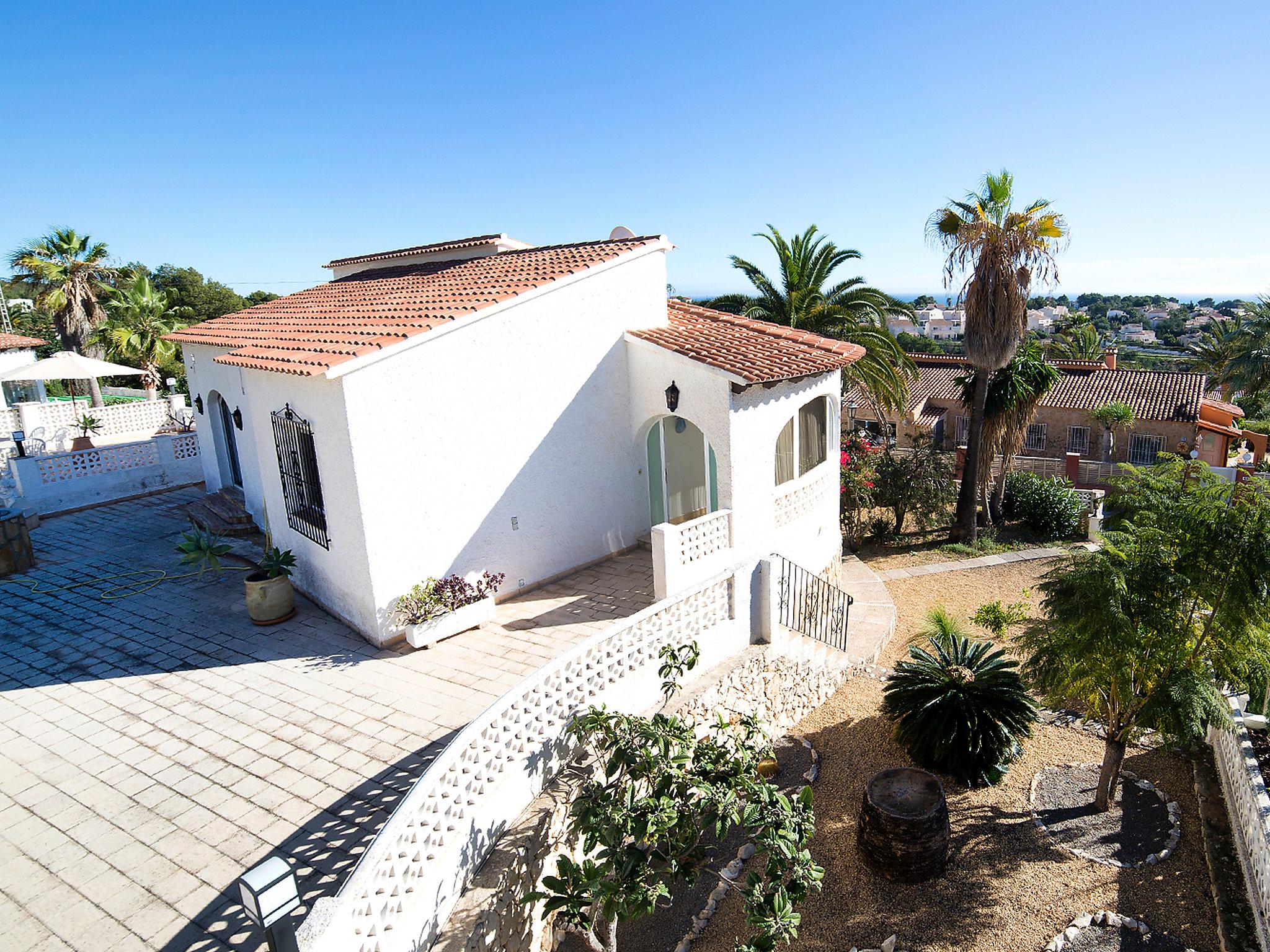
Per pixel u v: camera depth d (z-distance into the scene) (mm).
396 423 9891
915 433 37125
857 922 7953
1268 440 33469
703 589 9766
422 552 10391
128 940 5516
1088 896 7922
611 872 6617
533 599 11602
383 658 9820
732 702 10055
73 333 33156
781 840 6359
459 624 10320
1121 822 9023
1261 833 7188
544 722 7473
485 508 11094
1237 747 8672
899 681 10758
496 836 6730
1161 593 8070
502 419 11164
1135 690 8750
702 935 7887
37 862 6355
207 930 5590
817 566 14727
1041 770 10234
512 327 11125
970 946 7469
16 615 11609
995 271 19578
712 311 16250
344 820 6746
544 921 7035
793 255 24312
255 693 9023
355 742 7941
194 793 7199
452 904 6016
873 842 8422
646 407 12734
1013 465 30562
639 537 13758
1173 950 7172
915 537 22734
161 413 26422
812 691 12172
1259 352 39312
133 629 11000
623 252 12812
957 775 9984
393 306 12766
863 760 10742
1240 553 7609
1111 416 32406
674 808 6547
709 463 14766
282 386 11078
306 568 11781
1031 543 21781
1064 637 8500
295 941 4266
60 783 7438
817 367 12281
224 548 12438
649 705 9062
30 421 22484
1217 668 8297
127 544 15055
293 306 16703
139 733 8266
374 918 4969
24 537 13594
